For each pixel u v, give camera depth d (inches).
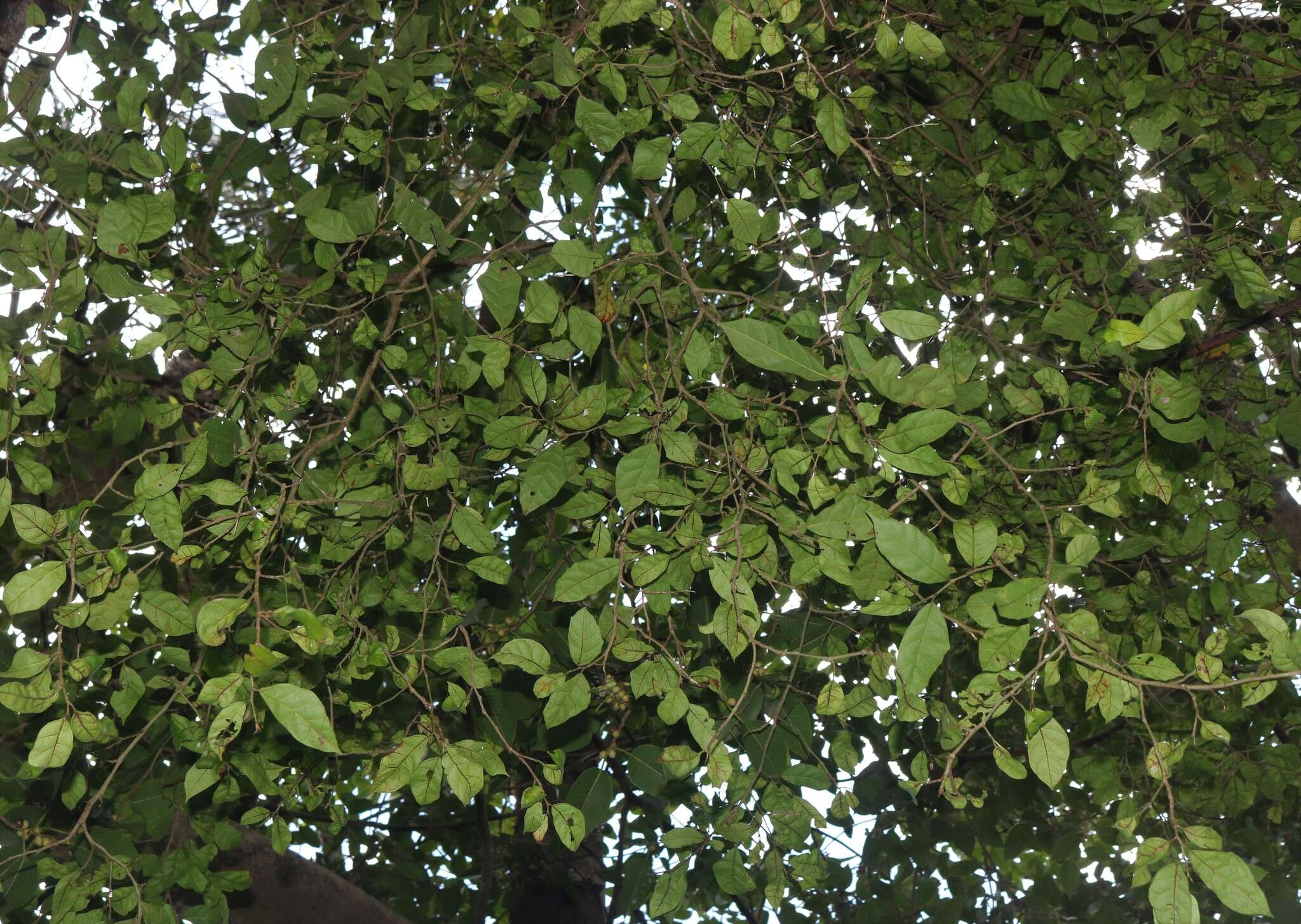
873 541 71.4
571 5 116.3
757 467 79.2
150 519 72.6
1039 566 104.6
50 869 91.5
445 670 97.9
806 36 93.1
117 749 103.7
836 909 151.9
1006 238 118.7
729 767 76.4
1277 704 126.8
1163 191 98.4
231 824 108.2
